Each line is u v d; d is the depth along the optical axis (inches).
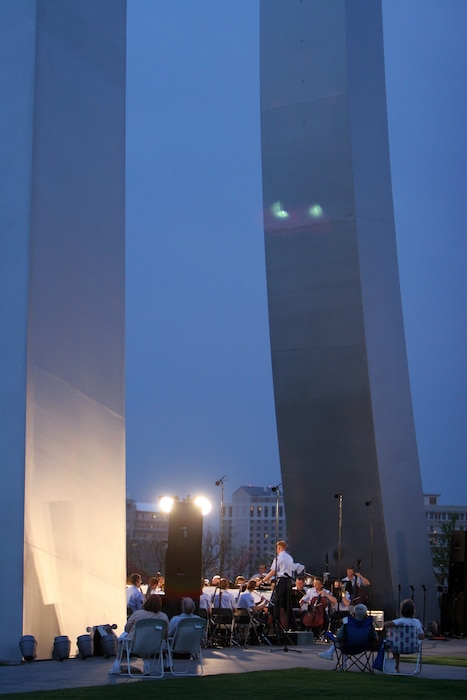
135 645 455.5
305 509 909.2
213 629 647.8
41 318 578.2
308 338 895.7
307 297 894.4
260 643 674.8
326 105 883.4
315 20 896.3
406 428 917.8
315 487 903.7
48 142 599.8
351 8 893.2
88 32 647.1
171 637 489.7
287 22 910.4
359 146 885.8
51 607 556.4
